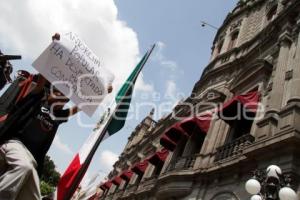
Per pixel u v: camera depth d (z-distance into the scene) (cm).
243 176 1266
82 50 414
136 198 2478
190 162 1688
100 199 3503
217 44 2536
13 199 271
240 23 2388
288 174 973
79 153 945
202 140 1900
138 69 1115
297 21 1437
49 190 3180
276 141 1046
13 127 323
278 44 1512
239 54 2083
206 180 1500
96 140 969
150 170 2595
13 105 341
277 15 1717
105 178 3591
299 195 945
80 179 901
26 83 359
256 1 2330
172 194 1625
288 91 1244
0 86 388
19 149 302
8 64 386
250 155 1173
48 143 352
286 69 1349
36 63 371
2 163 298
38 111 350
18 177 278
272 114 1213
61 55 390
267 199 771
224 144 1490
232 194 1285
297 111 1104
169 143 2016
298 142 1001
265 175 845
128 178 2958
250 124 1555
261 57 1728
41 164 342
